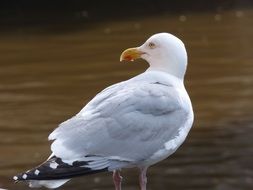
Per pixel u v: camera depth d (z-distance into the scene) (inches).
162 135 284.5
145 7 1498.5
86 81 907.4
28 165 601.9
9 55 1101.1
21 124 717.3
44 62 1039.0
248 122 711.1
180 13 1424.7
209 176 584.7
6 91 866.8
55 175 262.5
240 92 831.1
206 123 714.8
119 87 292.0
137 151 281.1
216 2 1512.1
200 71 953.5
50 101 808.9
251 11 1405.0
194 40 1160.2
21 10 1497.3
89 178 590.9
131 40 1172.5
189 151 637.9
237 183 570.3
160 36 297.7
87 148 274.1
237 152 630.5
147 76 293.1
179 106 288.0
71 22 1371.8
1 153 633.6
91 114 280.7
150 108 283.7
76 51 1111.0
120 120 279.9
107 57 1055.0
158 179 582.9
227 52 1062.4
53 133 278.2
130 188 566.3
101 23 1350.9
